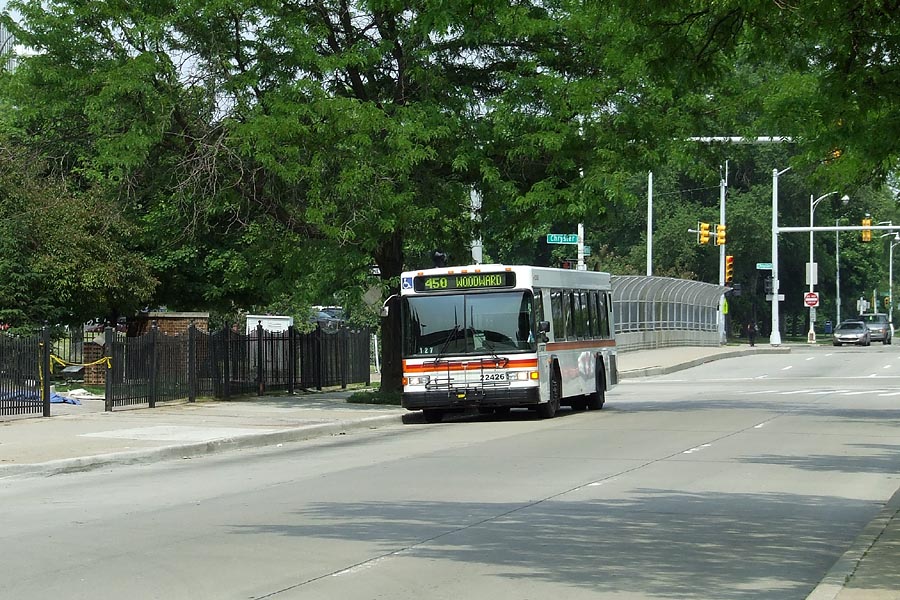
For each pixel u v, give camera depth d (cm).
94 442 2006
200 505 1360
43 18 2680
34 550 1067
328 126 2638
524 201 2711
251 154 2680
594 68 2820
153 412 2636
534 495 1406
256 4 2661
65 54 2725
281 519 1241
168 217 3155
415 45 2780
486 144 2783
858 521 1230
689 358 5591
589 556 1029
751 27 1216
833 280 10350
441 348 2528
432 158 2673
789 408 2911
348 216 2703
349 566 985
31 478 1680
